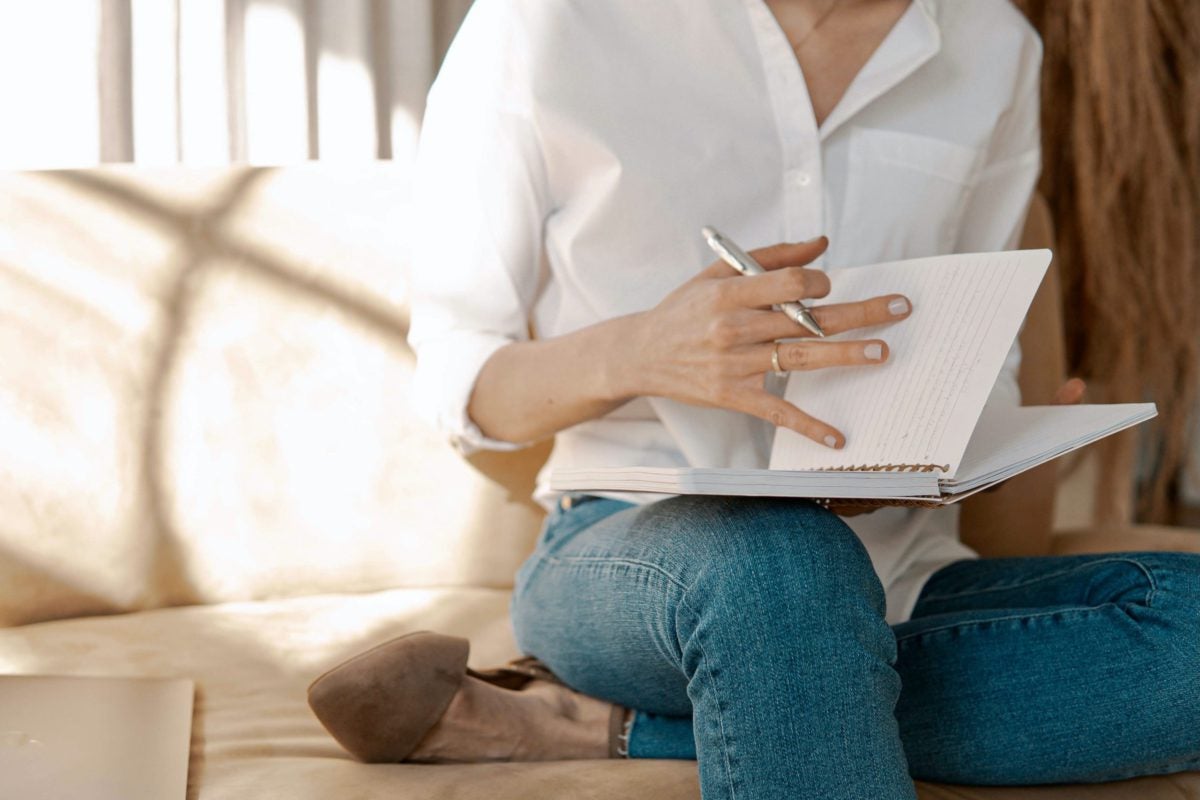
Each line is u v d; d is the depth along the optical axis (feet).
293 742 3.46
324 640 4.28
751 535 2.73
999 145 4.31
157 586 4.53
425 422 4.81
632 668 3.25
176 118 5.64
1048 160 6.80
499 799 2.93
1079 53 6.59
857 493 2.69
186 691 3.65
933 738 3.23
